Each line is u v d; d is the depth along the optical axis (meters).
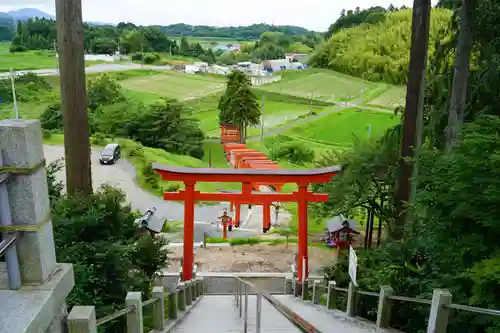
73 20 10.34
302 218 15.16
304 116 83.50
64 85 10.58
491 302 4.72
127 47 150.62
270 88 112.81
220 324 8.05
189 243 15.20
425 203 6.07
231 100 56.44
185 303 10.22
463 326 5.33
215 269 17.77
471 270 4.85
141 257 9.94
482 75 12.53
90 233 8.10
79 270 6.89
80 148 10.84
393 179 14.43
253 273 17.30
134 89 97.44
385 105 92.56
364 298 8.16
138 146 40.66
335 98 100.62
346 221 19.12
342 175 15.45
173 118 51.78
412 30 11.54
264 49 165.50
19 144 2.81
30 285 2.95
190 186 14.95
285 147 54.03
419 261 8.11
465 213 5.46
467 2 11.64
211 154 54.59
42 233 2.97
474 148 5.65
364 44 121.56
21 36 133.88
